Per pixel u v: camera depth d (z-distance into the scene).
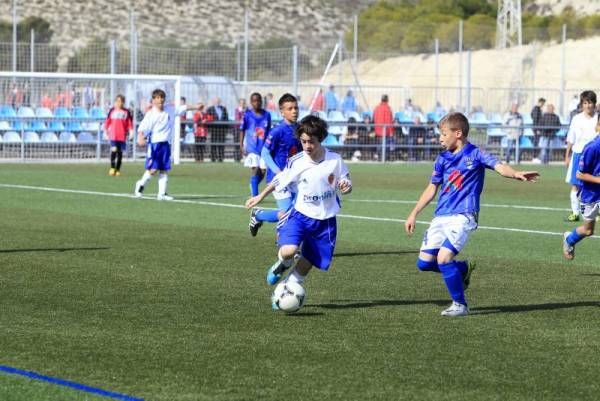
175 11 109.25
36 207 28.44
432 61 87.00
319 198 13.63
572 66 87.25
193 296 14.83
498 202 33.31
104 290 15.24
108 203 30.14
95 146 56.38
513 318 13.57
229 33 107.06
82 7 106.12
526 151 60.62
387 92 82.69
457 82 84.00
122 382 10.04
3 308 13.77
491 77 82.94
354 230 24.17
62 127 55.81
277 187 13.84
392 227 24.89
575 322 13.34
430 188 13.70
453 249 13.48
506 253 20.44
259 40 106.06
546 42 93.00
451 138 13.49
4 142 54.97
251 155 28.19
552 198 35.09
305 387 9.94
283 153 19.56
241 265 17.95
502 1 84.00
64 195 32.69
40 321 12.93
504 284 16.45
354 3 114.25
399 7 107.75
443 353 11.44
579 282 16.72
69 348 11.44
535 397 9.72
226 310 13.80
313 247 13.74
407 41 89.56
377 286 16.02
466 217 13.48
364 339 12.10
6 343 11.65
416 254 19.88
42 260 18.22
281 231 13.85
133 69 58.62
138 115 56.62
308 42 105.75
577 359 11.25
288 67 83.62
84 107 57.03
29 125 55.47
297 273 13.87
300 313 13.70
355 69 63.88
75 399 9.44
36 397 9.48
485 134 60.56
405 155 58.16
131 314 13.45
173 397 9.53
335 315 13.58
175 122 53.31
